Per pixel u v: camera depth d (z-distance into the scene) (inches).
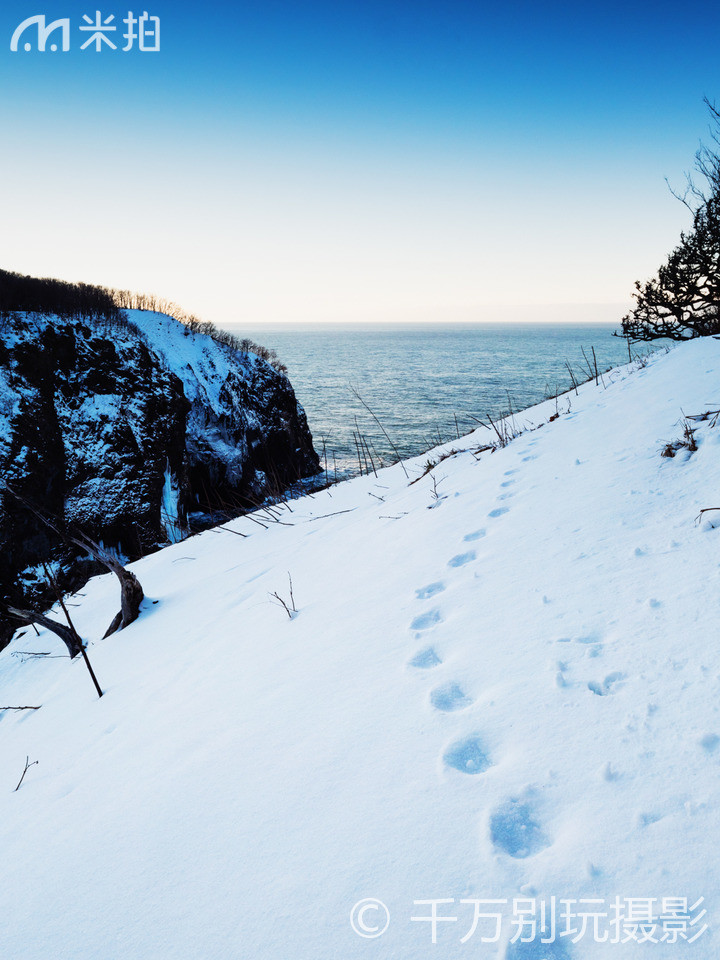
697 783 60.9
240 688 116.3
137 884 72.6
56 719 154.9
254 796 80.5
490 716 80.6
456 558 141.8
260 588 193.5
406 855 62.7
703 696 71.7
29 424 763.4
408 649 106.0
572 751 70.2
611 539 122.2
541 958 49.4
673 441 168.7
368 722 88.1
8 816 110.4
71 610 275.6
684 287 429.1
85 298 1170.6
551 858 57.8
